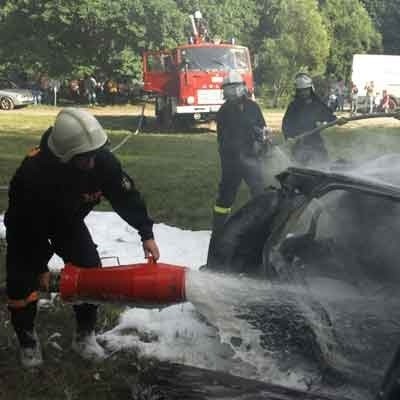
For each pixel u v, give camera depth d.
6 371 3.65
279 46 32.69
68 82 32.19
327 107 6.65
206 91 18.48
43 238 3.47
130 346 3.93
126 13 29.83
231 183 6.17
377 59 30.80
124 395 3.45
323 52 33.28
